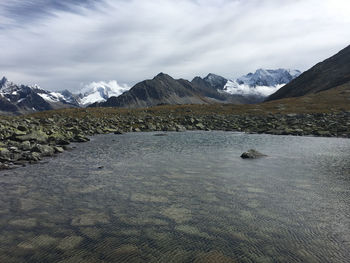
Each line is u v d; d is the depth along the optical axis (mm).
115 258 7586
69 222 10047
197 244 8375
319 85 177000
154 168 19500
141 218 10422
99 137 42656
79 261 7445
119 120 67000
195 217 10500
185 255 7727
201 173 17859
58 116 70250
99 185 15031
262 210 11211
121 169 19203
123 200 12516
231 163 21250
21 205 11852
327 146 31047
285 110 92125
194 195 13234
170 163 21375
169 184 15211
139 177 16844
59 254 7820
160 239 8711
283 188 14344
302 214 10773
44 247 8227
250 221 10094
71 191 13930
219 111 97688
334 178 16359
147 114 85750
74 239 8727
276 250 8008
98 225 9789
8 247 8219
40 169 19219
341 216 10570
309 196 13008
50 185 15047
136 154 25938
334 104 98188
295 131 46750
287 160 22359
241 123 64938
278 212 10984
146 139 39688
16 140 31219
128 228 9539
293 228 9500
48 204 11992
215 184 15188
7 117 67312
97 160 22812
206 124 64875
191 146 31781
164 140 38281
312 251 7957
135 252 7914
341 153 25938
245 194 13359
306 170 18594
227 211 11117
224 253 7832
